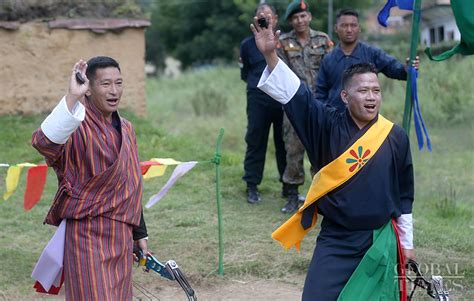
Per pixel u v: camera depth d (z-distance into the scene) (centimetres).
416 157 1381
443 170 1294
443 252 812
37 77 1395
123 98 1452
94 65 495
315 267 496
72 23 1410
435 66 1803
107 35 1435
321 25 3316
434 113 1617
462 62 1820
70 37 1413
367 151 491
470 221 991
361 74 489
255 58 964
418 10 779
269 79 491
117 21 1437
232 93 2278
